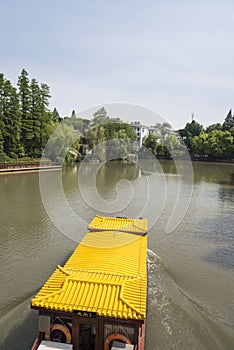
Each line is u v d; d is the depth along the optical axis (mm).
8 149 43250
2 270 10883
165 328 7867
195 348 7215
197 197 25703
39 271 10883
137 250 8695
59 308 5578
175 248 13773
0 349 6918
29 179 32531
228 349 7223
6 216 18109
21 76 45125
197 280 10633
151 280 10484
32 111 46562
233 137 64562
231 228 17109
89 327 5848
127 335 5590
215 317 8461
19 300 8922
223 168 52500
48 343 5621
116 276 6676
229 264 12109
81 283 6227
